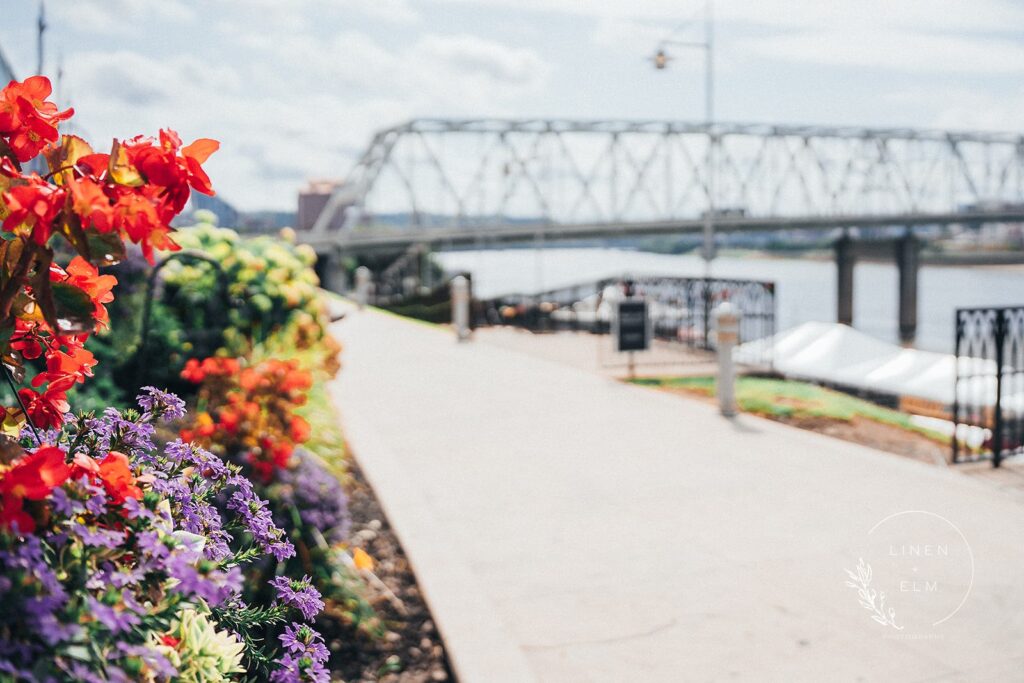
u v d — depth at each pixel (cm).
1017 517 584
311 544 426
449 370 1307
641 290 1434
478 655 389
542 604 459
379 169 8519
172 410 214
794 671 384
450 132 8681
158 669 140
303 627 192
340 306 2669
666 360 1423
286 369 468
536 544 550
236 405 453
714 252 3634
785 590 471
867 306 11850
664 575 495
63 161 159
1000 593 461
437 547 515
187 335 585
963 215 10750
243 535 373
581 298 2006
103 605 130
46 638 122
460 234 8650
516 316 2245
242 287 608
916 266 9438
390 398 1063
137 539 150
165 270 589
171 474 197
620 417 942
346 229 8381
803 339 1416
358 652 398
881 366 1249
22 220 146
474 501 642
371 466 681
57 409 186
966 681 373
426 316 2916
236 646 179
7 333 164
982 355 799
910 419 1064
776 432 859
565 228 9025
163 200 154
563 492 662
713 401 1049
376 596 454
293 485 436
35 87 173
